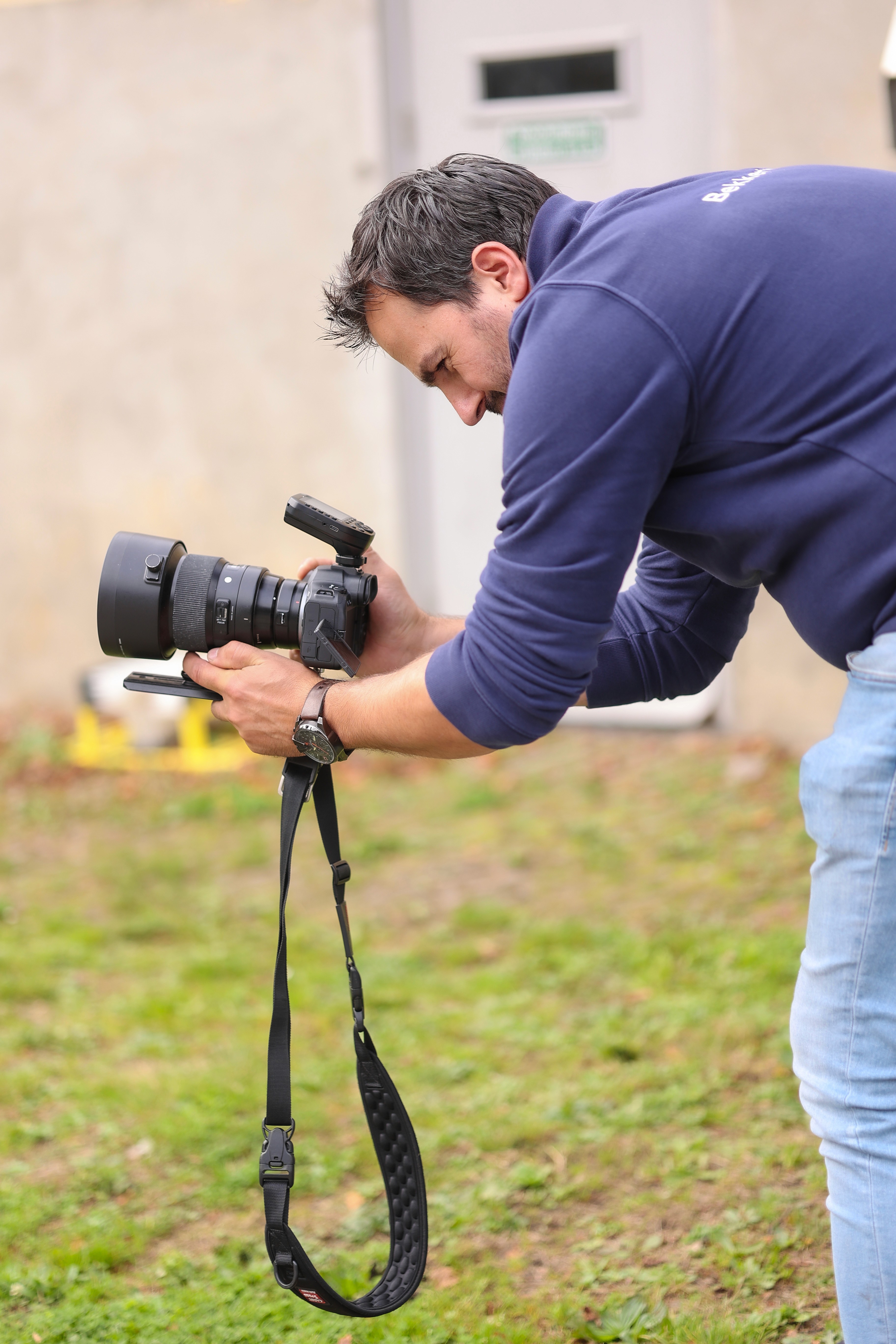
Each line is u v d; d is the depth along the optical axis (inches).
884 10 251.0
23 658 325.1
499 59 287.0
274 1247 97.9
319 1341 118.3
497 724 87.9
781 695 277.9
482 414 100.2
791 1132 147.8
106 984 204.2
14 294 310.0
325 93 286.7
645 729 290.7
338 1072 169.9
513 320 88.7
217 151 294.2
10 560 321.4
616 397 80.8
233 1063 173.0
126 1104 164.7
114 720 307.9
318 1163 150.9
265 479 303.6
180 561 106.2
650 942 200.8
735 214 83.5
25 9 298.7
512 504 85.0
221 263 298.0
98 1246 134.3
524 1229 135.1
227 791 281.3
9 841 267.4
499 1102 159.8
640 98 280.8
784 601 89.5
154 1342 119.1
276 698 99.6
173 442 307.1
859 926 84.0
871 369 80.6
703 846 236.7
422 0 287.9
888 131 253.4
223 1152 152.9
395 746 95.0
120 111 298.0
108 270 304.3
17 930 224.2
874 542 81.7
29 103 302.0
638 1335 115.9
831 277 81.4
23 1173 151.3
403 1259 106.2
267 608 104.0
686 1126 151.5
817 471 81.8
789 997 179.3
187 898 234.5
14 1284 128.7
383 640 119.3
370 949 210.5
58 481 315.0
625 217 86.4
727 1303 120.1
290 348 297.3
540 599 84.0
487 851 245.4
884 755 82.1
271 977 201.9
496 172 94.1
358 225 98.2
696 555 92.2
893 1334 85.3
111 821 273.6
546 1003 187.0
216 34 290.2
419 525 303.9
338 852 104.0
